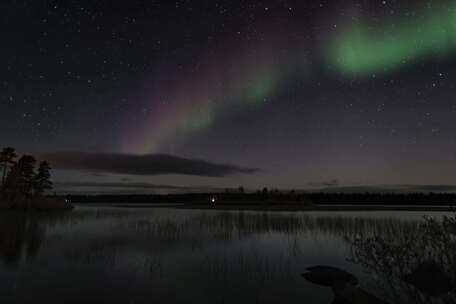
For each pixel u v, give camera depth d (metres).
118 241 12.85
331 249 11.05
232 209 44.75
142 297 6.01
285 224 19.58
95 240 13.10
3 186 46.47
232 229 17.09
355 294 5.61
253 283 6.89
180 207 52.19
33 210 36.12
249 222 21.20
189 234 15.10
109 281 7.05
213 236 14.39
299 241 12.84
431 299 4.80
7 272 7.85
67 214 30.53
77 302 5.74
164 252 10.48
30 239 13.31
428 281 4.98
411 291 5.10
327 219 23.17
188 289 6.46
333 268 7.35
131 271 7.95
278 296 6.03
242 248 11.28
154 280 7.15
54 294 6.18
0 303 5.68
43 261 9.09
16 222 20.88
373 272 7.44
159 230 16.66
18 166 49.69
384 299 5.45
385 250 5.62
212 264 8.73
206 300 5.83
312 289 6.46
